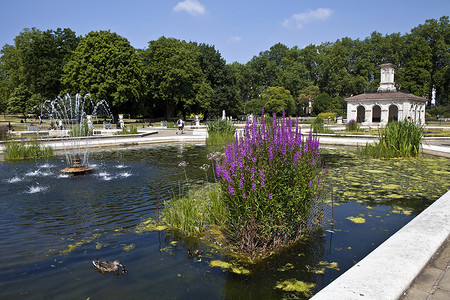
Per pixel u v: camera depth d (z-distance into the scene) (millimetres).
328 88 74625
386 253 3410
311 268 4148
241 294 3609
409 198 7250
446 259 3441
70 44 47969
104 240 5180
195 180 9383
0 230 5648
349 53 74188
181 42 57594
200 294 3627
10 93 63812
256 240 4766
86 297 3605
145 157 14078
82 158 13852
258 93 81875
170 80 46750
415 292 2828
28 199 7535
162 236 5297
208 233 5348
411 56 62500
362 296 2561
